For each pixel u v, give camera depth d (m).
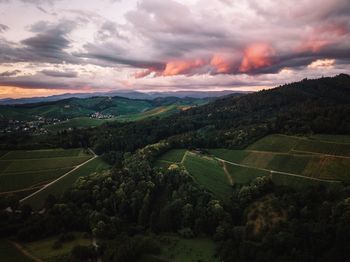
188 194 139.75
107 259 105.50
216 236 120.62
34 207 147.12
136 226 131.62
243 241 110.94
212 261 106.56
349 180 134.62
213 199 137.50
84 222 129.12
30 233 120.88
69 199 144.62
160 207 140.38
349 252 94.31
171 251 113.75
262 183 141.62
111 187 151.12
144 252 111.50
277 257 101.44
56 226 125.94
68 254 108.62
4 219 130.25
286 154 172.00
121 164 178.75
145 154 184.75
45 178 175.38
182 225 129.88
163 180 155.12
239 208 133.38
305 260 97.06
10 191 161.00
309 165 154.88
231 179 164.25
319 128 194.62
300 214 118.69
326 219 109.56
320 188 130.00
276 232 113.00
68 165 194.25
